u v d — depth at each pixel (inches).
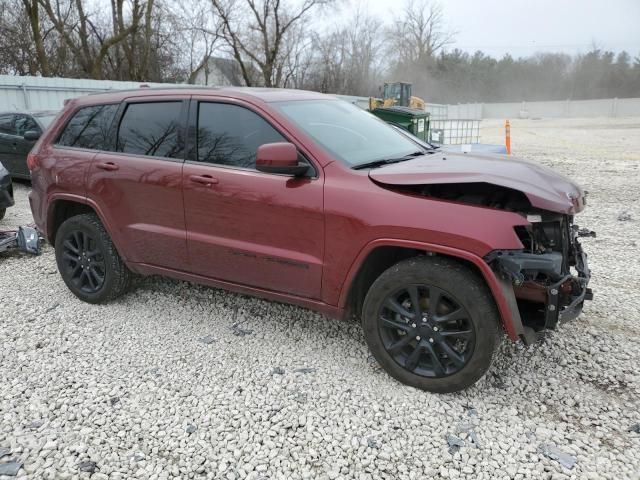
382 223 122.1
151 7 1151.0
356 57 1711.4
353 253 127.3
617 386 130.2
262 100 145.3
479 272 119.8
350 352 148.0
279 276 141.1
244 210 141.8
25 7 1026.7
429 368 127.5
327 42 1581.0
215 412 121.9
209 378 136.1
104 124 173.5
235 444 111.4
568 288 122.8
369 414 120.1
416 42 2444.6
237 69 1681.8
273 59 1273.4
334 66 1637.6
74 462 106.3
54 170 180.4
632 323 163.0
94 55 1213.1
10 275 215.0
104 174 167.6
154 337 159.0
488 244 112.1
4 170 285.0
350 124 157.9
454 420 117.8
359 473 102.9
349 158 136.9
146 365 143.2
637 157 597.9
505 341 151.3
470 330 118.3
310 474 102.7
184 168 151.9
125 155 165.8
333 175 131.0
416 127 405.4
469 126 536.1
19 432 115.3
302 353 148.0
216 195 145.7
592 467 102.9
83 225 176.9
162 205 157.6
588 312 171.3
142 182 159.8
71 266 185.9
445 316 121.0
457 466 104.1
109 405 125.3
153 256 165.0
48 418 120.5
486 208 115.5
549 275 114.0
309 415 120.1
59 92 675.4
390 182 123.0
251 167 142.9
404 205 121.0
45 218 187.6
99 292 179.2
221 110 150.3
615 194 373.1
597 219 301.6
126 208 165.2
